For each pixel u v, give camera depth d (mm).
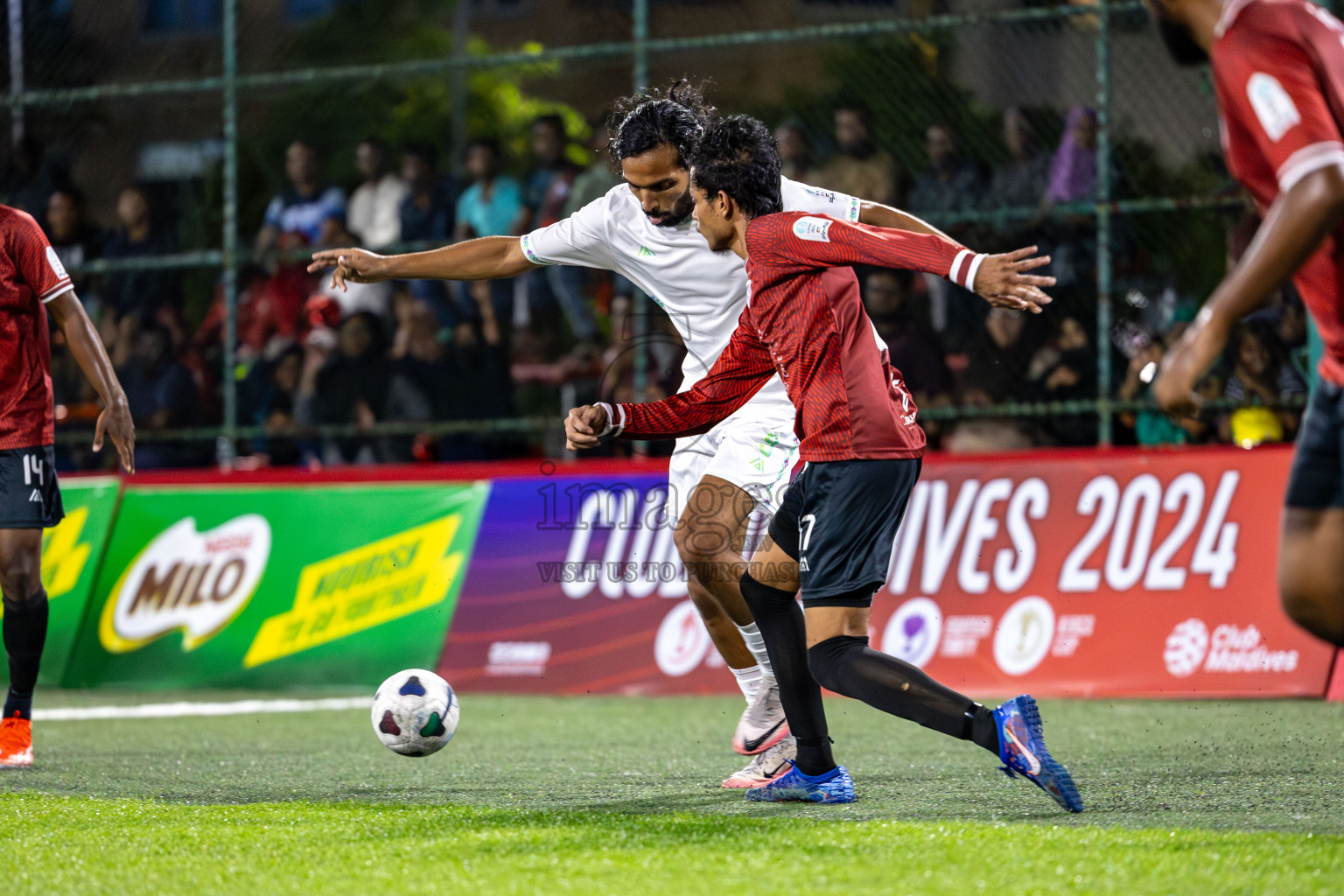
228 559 26844
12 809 12266
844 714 20688
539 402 29266
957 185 25406
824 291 11156
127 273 31281
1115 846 9719
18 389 15773
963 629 22781
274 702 24031
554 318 29109
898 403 11391
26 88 32406
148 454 30438
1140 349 23609
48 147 32406
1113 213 23062
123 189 31750
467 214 30672
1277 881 8664
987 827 10453
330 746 17594
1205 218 23578
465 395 28422
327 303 30000
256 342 31141
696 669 23734
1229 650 21219
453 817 11453
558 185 29547
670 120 13430
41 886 9234
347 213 32281
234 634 26359
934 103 26281
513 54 26156
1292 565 9500
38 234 15789
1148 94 24797
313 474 26969
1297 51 8742
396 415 28672
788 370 11453
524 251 14609
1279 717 18828
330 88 42344
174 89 28359
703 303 14367
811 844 9945
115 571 27438
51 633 27266
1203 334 8664
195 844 10484
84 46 33094
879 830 10398
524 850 9891
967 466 23406
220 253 28047
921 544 23391
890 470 11125
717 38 24906
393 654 25406
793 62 36219
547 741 17969
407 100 48156
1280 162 8594
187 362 30875
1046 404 23219
